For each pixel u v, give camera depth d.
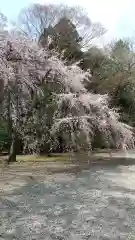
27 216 7.86
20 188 11.13
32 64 15.62
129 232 6.78
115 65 30.39
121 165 17.36
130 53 32.09
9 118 16.78
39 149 20.28
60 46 27.11
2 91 14.96
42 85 17.28
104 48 33.16
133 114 28.62
